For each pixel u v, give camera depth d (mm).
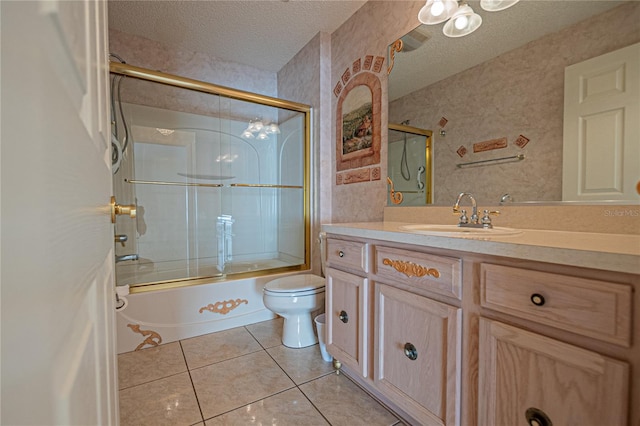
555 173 1145
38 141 224
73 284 309
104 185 582
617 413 602
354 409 1269
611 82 1004
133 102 2311
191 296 1996
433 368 987
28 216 208
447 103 1532
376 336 1218
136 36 2352
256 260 2932
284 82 2887
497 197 1330
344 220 2258
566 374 677
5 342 178
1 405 171
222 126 2777
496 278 809
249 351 1782
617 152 992
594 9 1046
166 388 1409
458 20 1461
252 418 1212
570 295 667
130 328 1788
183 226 2646
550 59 1158
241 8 2039
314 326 1984
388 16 1841
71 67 318
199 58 2627
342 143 2266
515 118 1267
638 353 580
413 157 1710
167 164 2543
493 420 820
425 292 1018
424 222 1643
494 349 815
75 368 295
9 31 187
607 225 1011
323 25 2252
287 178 2865
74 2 334
